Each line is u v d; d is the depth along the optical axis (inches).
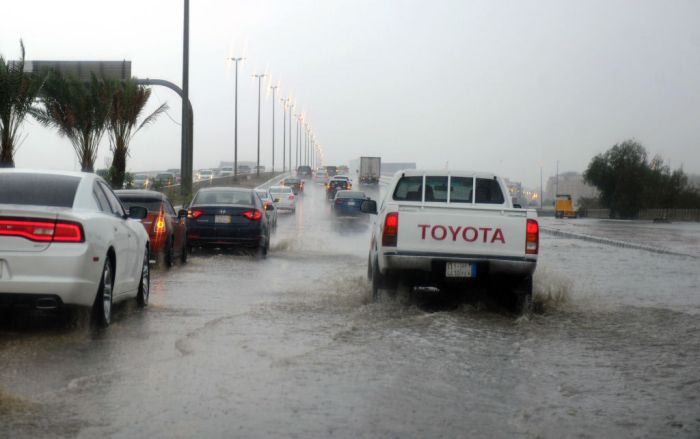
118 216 429.7
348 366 305.7
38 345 339.9
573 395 269.0
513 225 445.7
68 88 1492.4
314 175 5039.4
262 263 758.5
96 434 218.5
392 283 466.9
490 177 540.1
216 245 826.8
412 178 545.6
